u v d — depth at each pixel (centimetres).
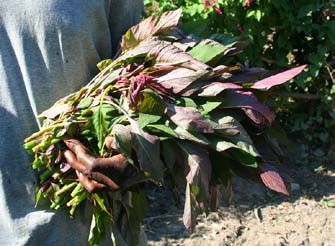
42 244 147
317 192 352
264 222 328
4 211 146
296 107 391
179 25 159
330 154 384
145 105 126
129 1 156
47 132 136
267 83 133
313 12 360
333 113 377
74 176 139
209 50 137
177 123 125
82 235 151
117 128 126
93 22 142
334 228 323
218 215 333
